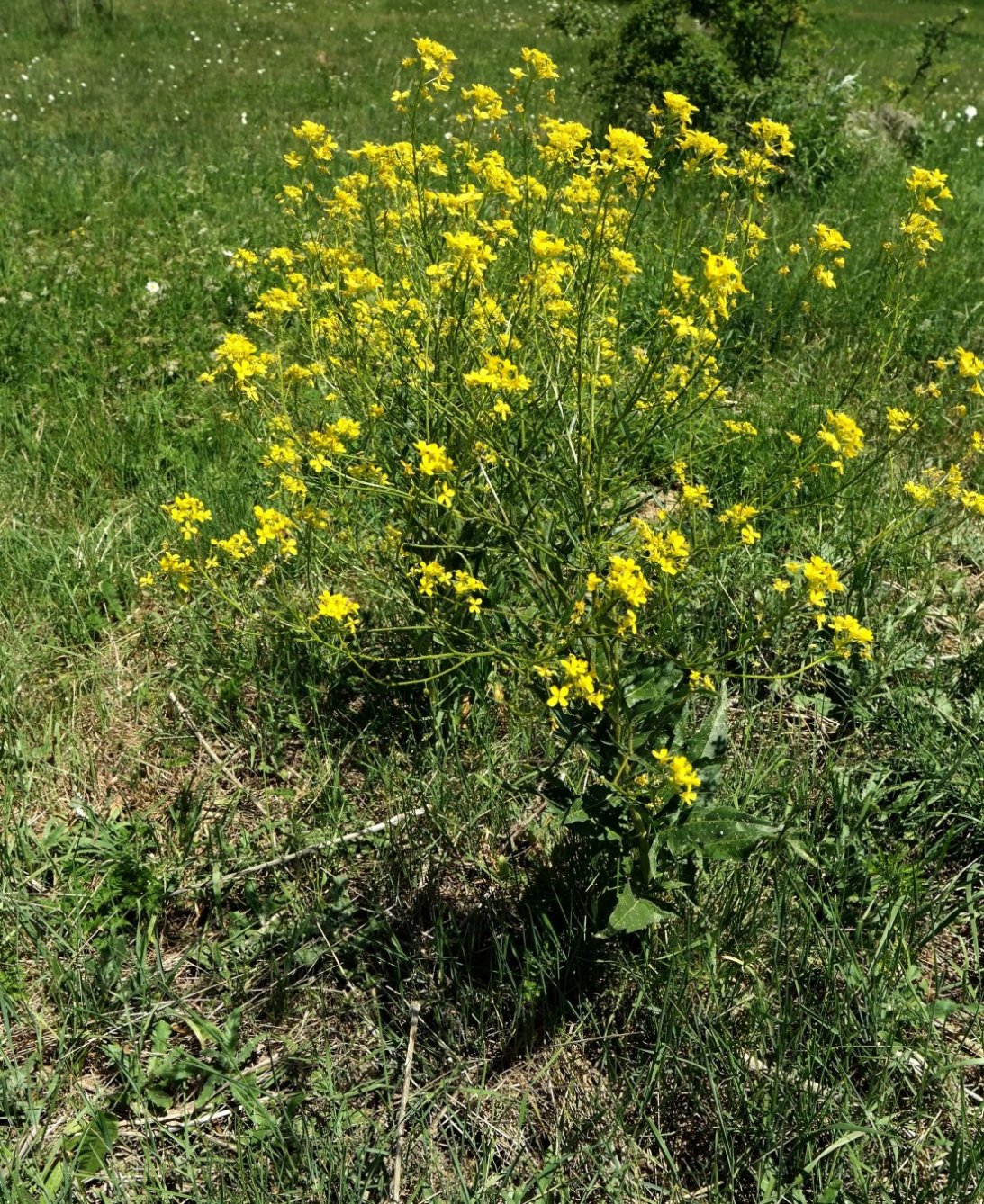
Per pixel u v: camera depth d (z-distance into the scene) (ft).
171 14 53.16
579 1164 6.51
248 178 24.14
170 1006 7.34
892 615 10.37
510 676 9.17
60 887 8.20
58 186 23.59
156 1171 6.40
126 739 9.65
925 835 8.52
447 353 8.32
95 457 13.05
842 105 25.35
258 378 9.34
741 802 8.44
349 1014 7.45
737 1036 7.12
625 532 8.30
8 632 10.34
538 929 7.83
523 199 8.97
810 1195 6.40
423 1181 6.39
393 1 60.13
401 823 8.52
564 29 47.96
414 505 8.30
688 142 7.92
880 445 12.29
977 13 81.76
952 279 17.47
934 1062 6.79
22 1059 7.16
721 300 7.29
